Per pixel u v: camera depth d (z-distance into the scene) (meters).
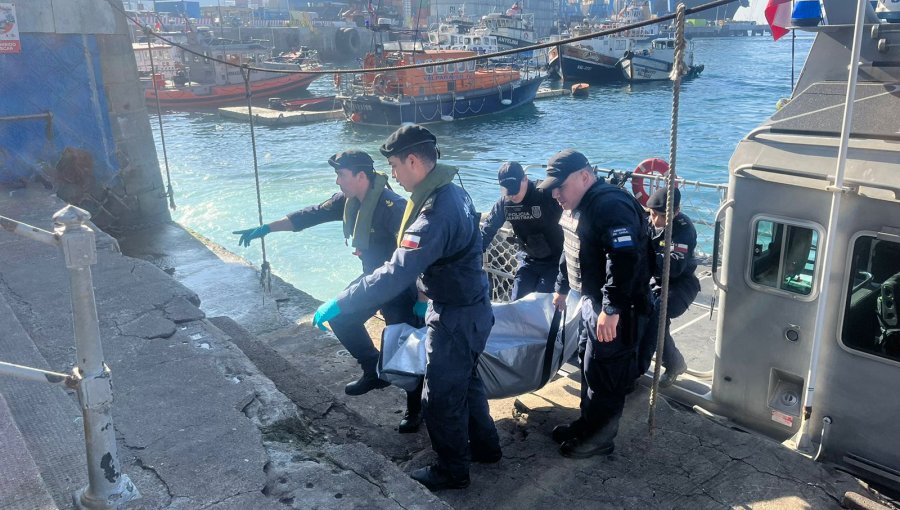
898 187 3.44
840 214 3.70
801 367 4.09
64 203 8.56
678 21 2.99
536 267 5.09
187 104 44.44
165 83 47.75
